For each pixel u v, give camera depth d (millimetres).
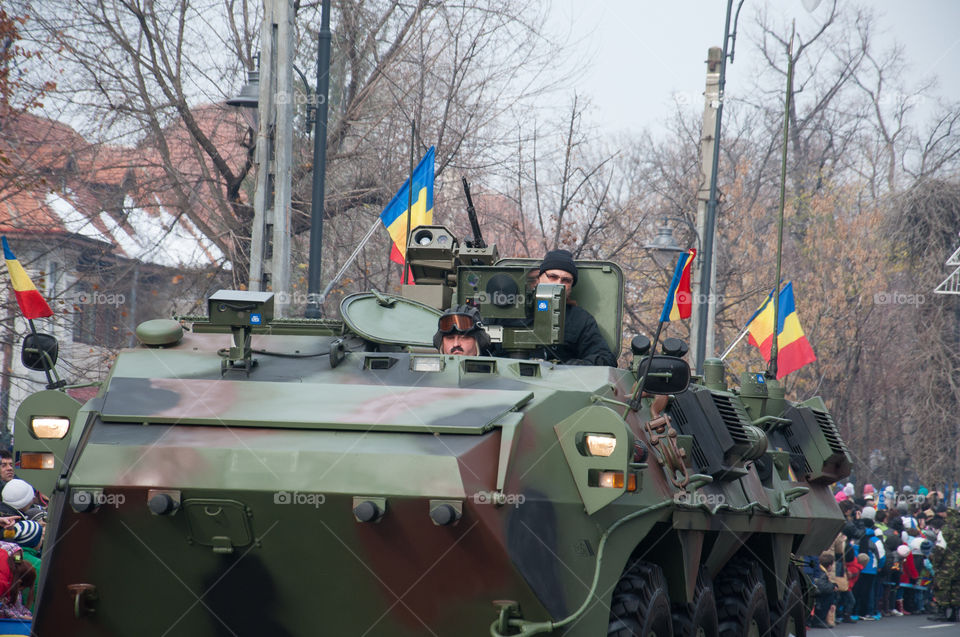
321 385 18203
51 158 60188
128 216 60781
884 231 101062
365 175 63094
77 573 17266
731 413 23625
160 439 16906
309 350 20266
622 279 25641
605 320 25531
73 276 60938
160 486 16391
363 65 62844
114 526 16766
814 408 32156
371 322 22000
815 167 109250
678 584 20562
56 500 17219
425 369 18953
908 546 59781
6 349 59906
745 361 87000
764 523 25531
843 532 53031
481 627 17172
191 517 16562
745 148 103938
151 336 19891
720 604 24859
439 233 25266
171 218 64188
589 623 17547
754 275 91938
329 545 16672
